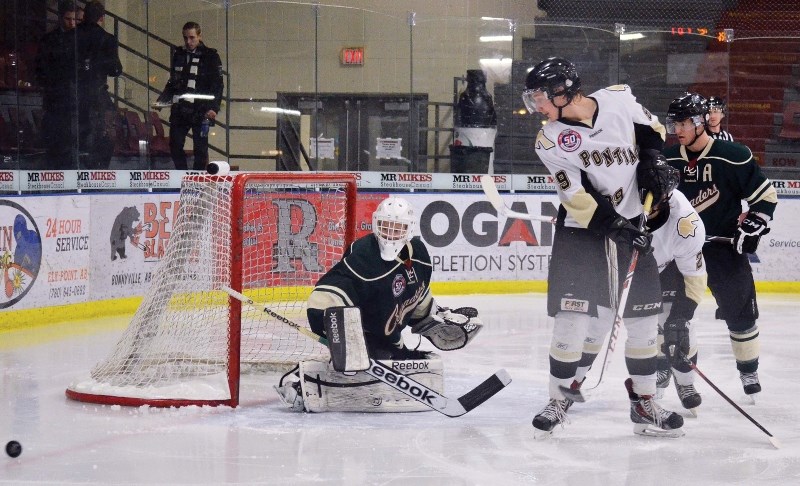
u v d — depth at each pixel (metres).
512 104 17.53
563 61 6.41
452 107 17.34
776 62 18.41
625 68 18.12
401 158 17.27
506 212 7.38
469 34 17.28
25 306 12.56
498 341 11.81
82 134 14.17
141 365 8.29
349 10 16.94
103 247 13.85
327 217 11.27
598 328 7.31
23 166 13.13
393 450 6.60
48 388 8.80
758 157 18.56
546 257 17.50
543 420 6.84
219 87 16.05
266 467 6.17
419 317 8.04
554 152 6.48
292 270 11.55
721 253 8.29
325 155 17.09
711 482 5.89
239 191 7.75
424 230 17.06
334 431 7.11
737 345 8.35
